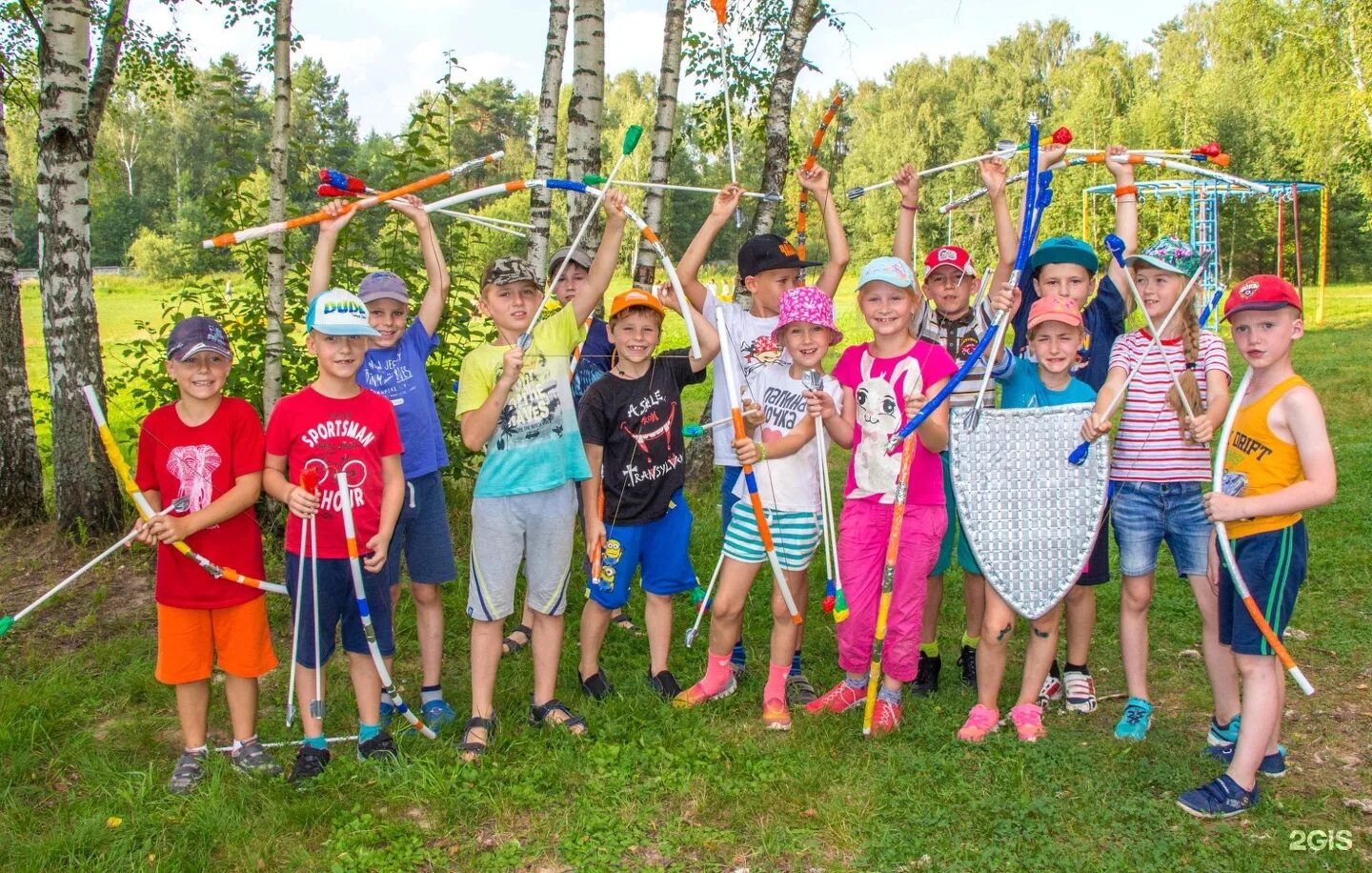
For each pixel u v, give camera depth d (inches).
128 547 256.1
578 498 184.4
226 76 284.0
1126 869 122.7
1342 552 242.8
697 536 277.0
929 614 181.8
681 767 149.4
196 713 149.6
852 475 168.2
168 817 138.1
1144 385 158.2
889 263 161.8
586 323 177.5
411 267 282.4
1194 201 787.4
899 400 163.0
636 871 126.4
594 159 301.6
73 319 253.3
